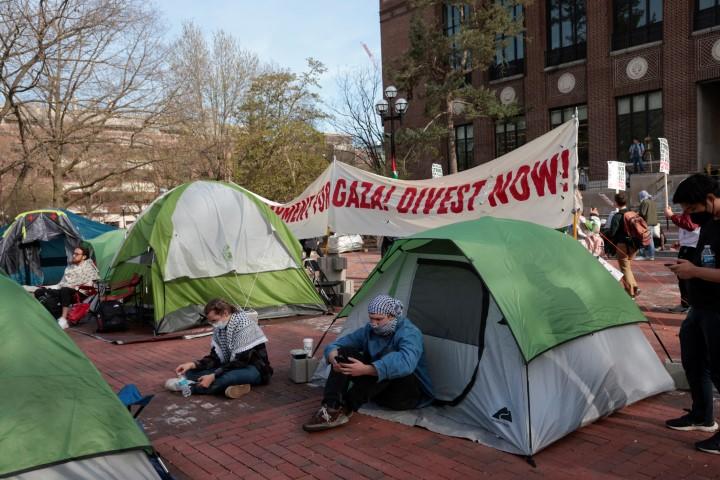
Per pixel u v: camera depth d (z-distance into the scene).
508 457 4.41
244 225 10.39
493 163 8.35
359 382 5.17
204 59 33.09
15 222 15.42
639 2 24.72
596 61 26.08
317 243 18.77
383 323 5.19
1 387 3.50
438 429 4.93
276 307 10.45
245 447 4.78
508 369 4.75
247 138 34.03
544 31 28.25
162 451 4.75
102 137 24.83
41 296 10.74
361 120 34.41
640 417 5.09
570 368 4.89
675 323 8.67
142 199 37.59
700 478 3.95
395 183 9.54
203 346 8.68
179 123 26.70
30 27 21.39
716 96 23.94
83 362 3.95
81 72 23.30
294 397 6.07
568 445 4.59
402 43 34.47
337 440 4.85
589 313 5.18
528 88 28.91
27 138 24.25
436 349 5.41
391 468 4.29
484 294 5.11
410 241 5.82
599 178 26.30
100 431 3.62
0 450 3.26
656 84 24.23
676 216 8.20
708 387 4.57
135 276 10.39
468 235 5.24
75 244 15.86
